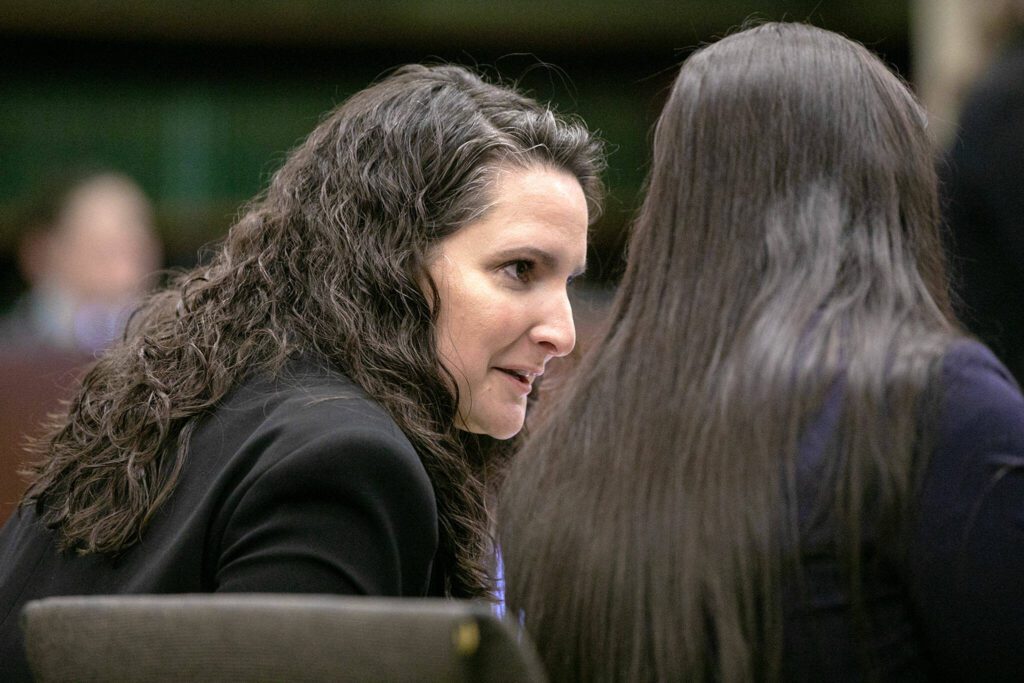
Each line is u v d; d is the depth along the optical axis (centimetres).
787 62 488
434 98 606
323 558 472
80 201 1380
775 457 432
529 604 481
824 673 417
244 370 559
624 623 452
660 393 471
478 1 1814
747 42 502
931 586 411
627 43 1853
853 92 482
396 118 599
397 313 577
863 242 466
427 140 589
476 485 602
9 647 531
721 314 469
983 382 423
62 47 1809
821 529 422
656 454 461
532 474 504
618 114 1806
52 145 1747
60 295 1381
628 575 452
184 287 611
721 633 425
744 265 473
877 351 434
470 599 591
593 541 464
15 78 1797
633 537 454
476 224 578
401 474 496
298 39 1833
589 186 621
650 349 483
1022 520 404
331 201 594
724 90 491
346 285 575
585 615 461
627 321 500
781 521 427
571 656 467
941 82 1355
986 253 1035
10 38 1792
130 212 1405
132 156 1756
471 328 579
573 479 484
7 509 1084
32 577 546
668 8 1811
